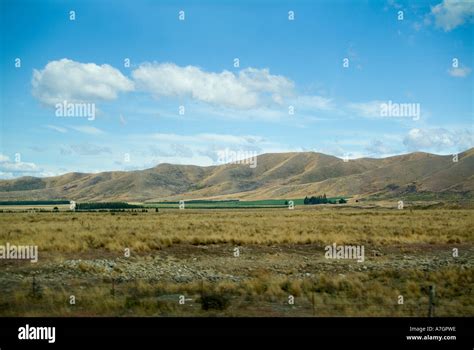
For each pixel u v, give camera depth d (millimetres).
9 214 82812
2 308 20281
